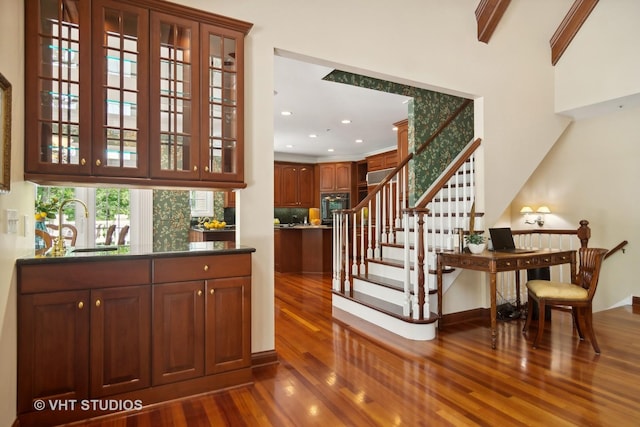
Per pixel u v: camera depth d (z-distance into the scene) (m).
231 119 2.55
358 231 6.92
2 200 1.62
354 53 3.07
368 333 3.43
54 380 1.88
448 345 3.12
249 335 2.40
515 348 3.04
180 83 2.39
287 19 2.78
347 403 2.14
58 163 2.01
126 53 2.20
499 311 4.11
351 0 3.07
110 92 2.17
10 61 1.75
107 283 1.99
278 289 5.44
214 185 2.45
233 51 2.54
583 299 2.99
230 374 2.33
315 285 5.75
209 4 2.51
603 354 2.91
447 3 3.62
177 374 2.17
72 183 2.20
